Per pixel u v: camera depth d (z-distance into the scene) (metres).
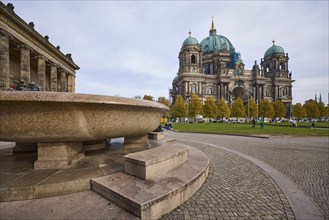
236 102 73.81
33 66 29.91
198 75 81.31
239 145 12.05
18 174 3.67
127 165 3.93
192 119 70.44
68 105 3.40
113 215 2.74
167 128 31.25
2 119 3.37
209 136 18.22
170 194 3.18
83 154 5.00
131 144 6.00
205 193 4.12
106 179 3.57
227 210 3.39
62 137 3.80
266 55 104.06
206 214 3.21
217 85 89.62
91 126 3.79
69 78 37.03
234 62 96.81
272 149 10.59
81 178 3.52
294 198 3.97
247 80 95.00
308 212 3.38
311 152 9.70
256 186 4.66
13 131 3.51
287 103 95.06
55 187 3.26
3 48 19.20
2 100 3.04
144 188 3.24
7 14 19.28
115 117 3.99
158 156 4.07
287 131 22.94
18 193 3.09
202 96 81.88
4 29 19.28
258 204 3.66
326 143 13.13
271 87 97.00
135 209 2.74
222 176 5.46
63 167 4.07
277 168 6.62
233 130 24.94
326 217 3.22
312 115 79.00
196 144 12.05
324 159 8.09
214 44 101.88
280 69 97.19
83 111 3.57
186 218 3.05
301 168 6.63
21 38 21.98
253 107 75.75
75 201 3.09
